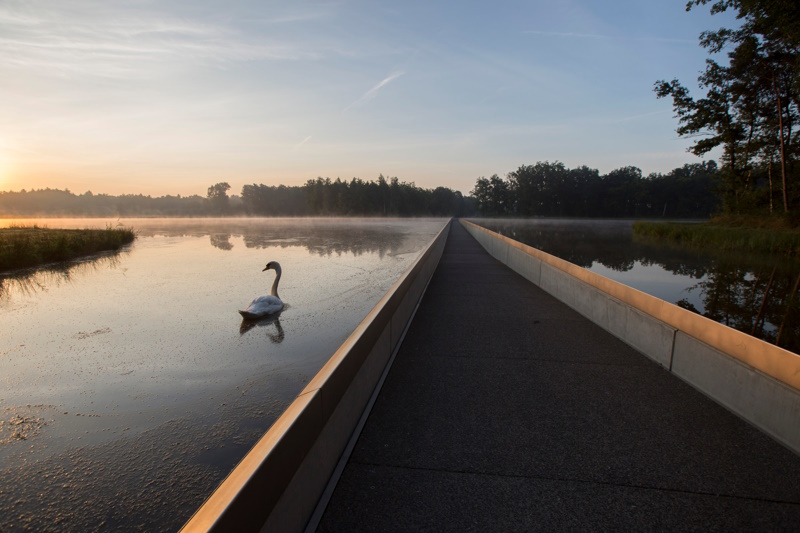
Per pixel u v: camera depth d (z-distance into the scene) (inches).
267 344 303.4
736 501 100.9
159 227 2399.1
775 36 1300.4
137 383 236.8
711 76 1567.4
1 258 701.9
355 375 134.8
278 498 77.4
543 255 397.1
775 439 127.1
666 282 598.9
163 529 127.1
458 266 581.9
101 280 608.7
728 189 1763.0
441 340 230.5
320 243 1258.0
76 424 190.7
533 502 100.4
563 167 5600.4
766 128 1584.6
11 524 128.6
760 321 378.9
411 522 93.4
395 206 5812.0
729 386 146.9
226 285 554.6
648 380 174.2
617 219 4960.6
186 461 161.9
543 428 135.2
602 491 104.5
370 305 425.7
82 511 134.4
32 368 262.1
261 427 187.0
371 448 123.6
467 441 127.4
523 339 232.1
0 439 178.4
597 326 260.1
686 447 123.9
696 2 1176.2
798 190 1503.4
